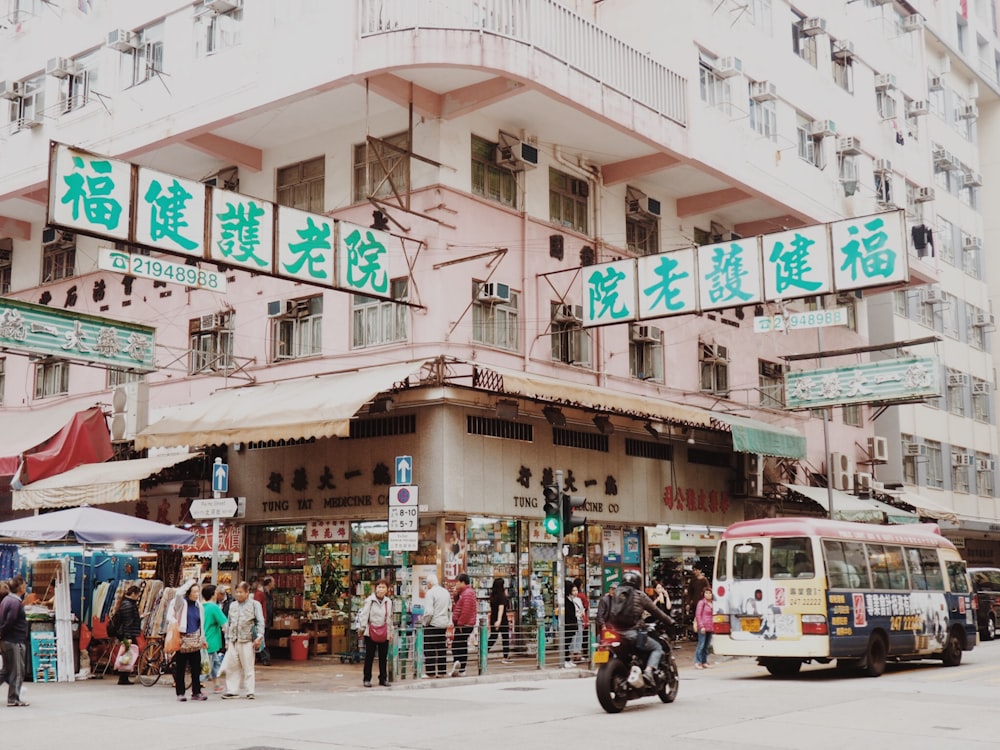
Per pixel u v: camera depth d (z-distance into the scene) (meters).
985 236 41.62
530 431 19.20
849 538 15.25
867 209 27.77
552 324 19.97
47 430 21.72
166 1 20.33
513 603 18.64
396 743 8.74
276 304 19.69
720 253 16.97
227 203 13.98
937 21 37.62
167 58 20.12
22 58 23.25
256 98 18.30
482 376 16.73
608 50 19.30
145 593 15.85
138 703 12.31
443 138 18.17
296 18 17.97
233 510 14.31
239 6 19.08
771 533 14.93
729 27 22.86
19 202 22.80
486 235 18.78
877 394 22.31
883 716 10.30
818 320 17.38
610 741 8.77
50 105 22.17
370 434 18.31
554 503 16.20
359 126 19.25
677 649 21.25
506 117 19.03
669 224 23.02
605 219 21.50
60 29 22.48
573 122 19.22
